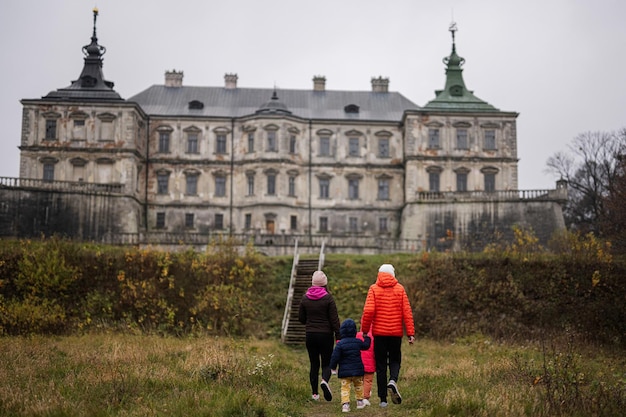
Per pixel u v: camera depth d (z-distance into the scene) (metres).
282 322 35.59
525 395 14.84
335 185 73.00
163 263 39.81
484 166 70.69
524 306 36.78
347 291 39.41
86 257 39.53
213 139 73.00
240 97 76.88
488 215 66.75
